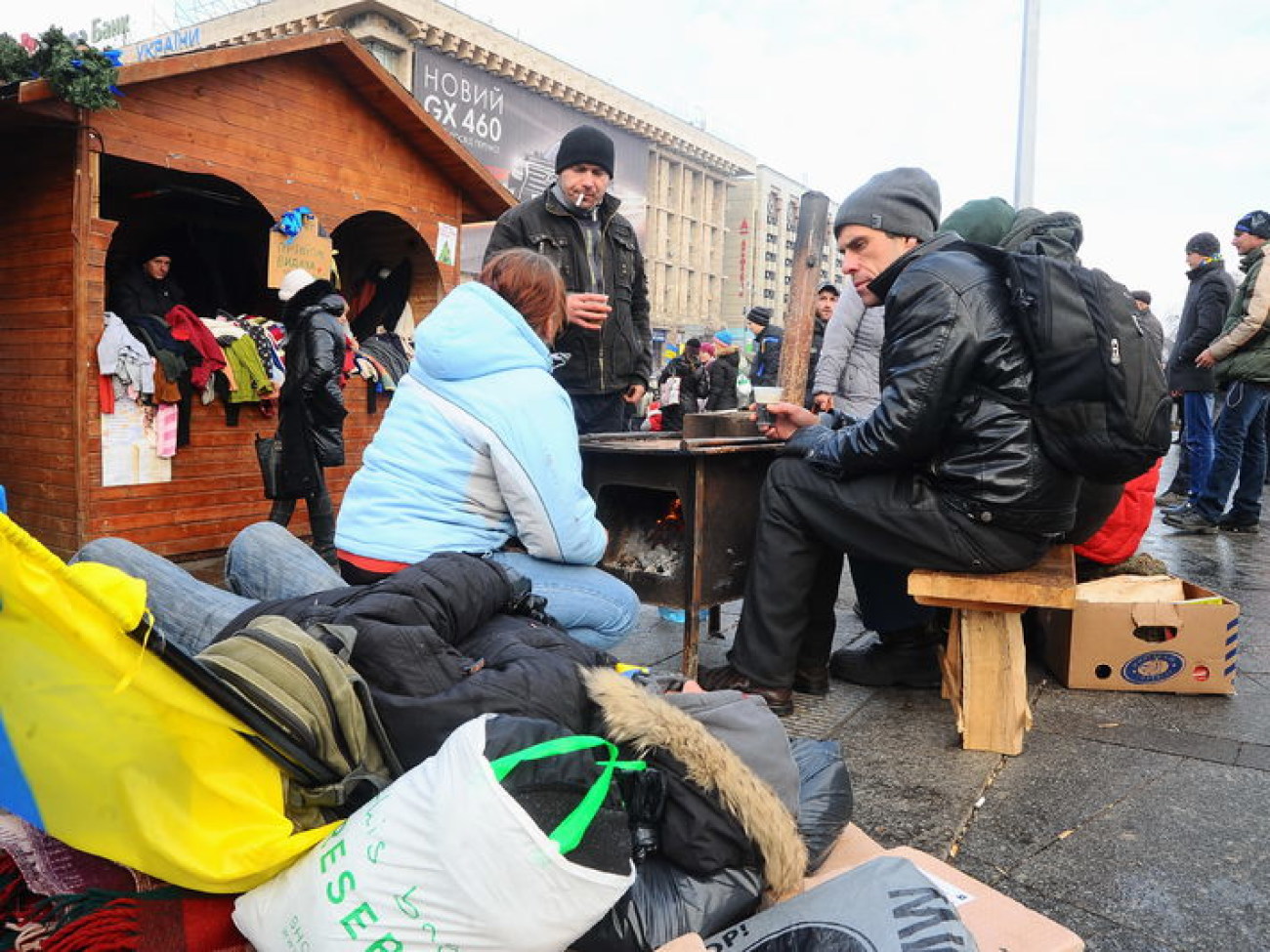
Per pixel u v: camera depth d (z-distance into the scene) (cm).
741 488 340
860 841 186
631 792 147
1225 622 314
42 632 124
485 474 230
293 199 605
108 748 131
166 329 543
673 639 402
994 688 272
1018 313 257
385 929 121
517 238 398
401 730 150
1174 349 695
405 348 743
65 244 498
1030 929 150
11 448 537
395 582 178
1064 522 273
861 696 329
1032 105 772
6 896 157
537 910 120
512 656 168
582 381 416
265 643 140
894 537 281
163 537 549
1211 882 201
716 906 149
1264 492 890
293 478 516
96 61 463
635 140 3809
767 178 5338
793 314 376
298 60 598
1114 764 263
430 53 2591
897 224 302
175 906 142
